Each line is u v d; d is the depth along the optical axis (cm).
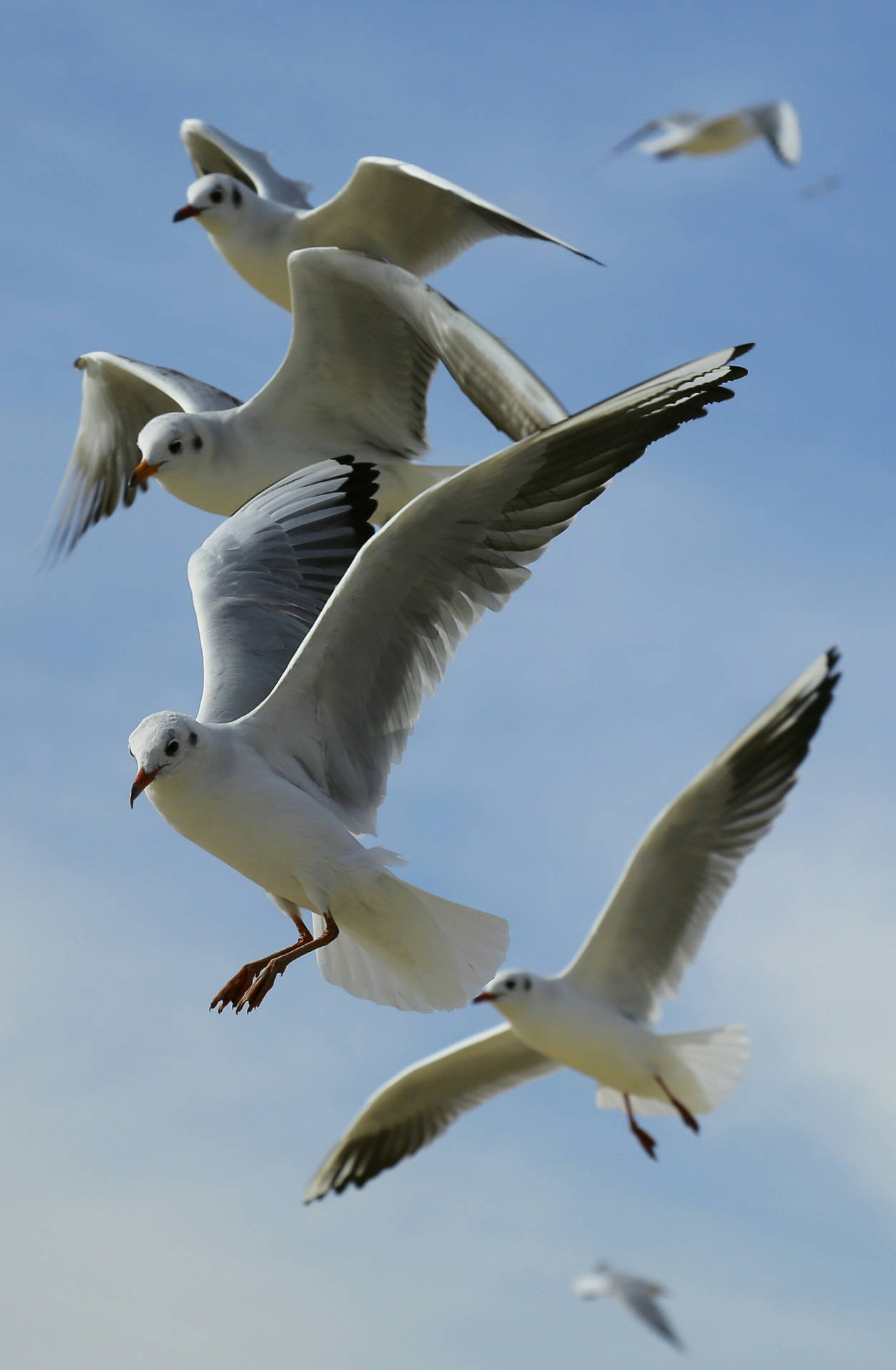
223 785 766
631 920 1255
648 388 722
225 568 913
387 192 1207
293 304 1154
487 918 791
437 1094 1387
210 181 1272
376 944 799
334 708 805
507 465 728
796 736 1205
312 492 948
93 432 1370
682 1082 1254
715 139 1062
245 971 800
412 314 1120
